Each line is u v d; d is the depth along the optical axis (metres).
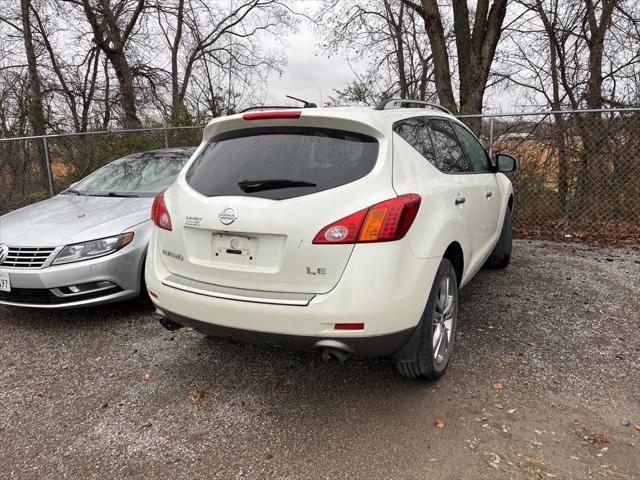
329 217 2.46
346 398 2.97
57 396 3.09
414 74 16.95
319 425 2.71
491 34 10.89
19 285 3.94
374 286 2.42
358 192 2.50
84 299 4.00
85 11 14.17
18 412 2.93
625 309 4.26
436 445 2.50
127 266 4.10
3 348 3.79
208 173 2.92
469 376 3.15
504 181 5.25
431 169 3.10
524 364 3.29
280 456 2.46
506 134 7.79
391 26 16.73
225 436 2.64
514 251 6.55
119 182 5.29
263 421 2.77
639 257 6.11
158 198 3.14
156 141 10.07
